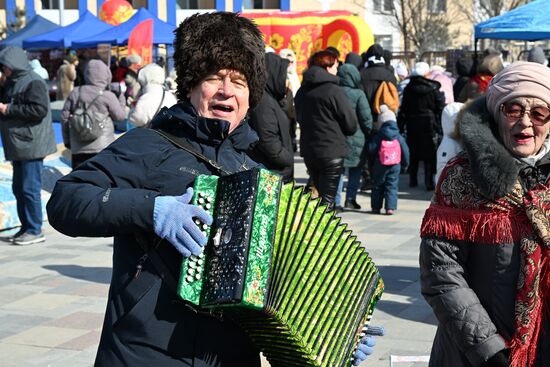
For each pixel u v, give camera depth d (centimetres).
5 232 1194
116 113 1237
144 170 303
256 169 282
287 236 294
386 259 974
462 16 4394
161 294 296
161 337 296
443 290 362
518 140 363
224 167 312
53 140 1107
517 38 1557
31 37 2777
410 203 1438
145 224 285
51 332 714
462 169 364
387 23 4338
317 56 1118
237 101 314
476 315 354
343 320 313
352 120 1109
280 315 290
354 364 333
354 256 321
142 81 950
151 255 296
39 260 1010
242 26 317
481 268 362
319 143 1110
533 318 351
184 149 309
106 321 305
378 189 1319
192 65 310
